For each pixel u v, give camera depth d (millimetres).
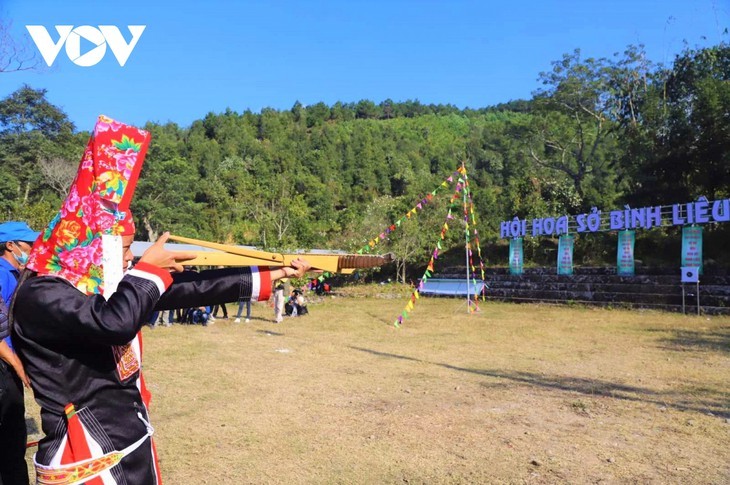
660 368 8969
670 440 5414
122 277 1876
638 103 29531
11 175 33188
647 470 4656
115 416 1841
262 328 14906
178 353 10570
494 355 10375
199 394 7332
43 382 1762
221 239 35406
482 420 6133
